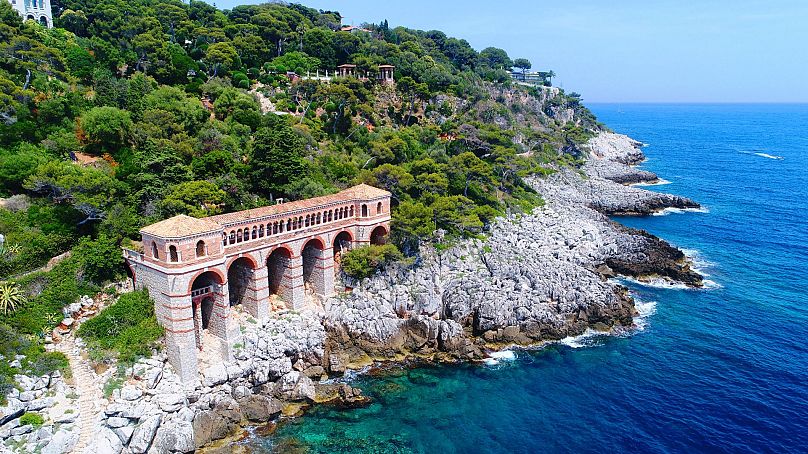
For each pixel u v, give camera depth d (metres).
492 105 189.88
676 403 68.31
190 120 104.69
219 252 66.75
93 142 91.62
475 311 84.50
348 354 77.75
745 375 74.00
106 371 62.06
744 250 122.56
